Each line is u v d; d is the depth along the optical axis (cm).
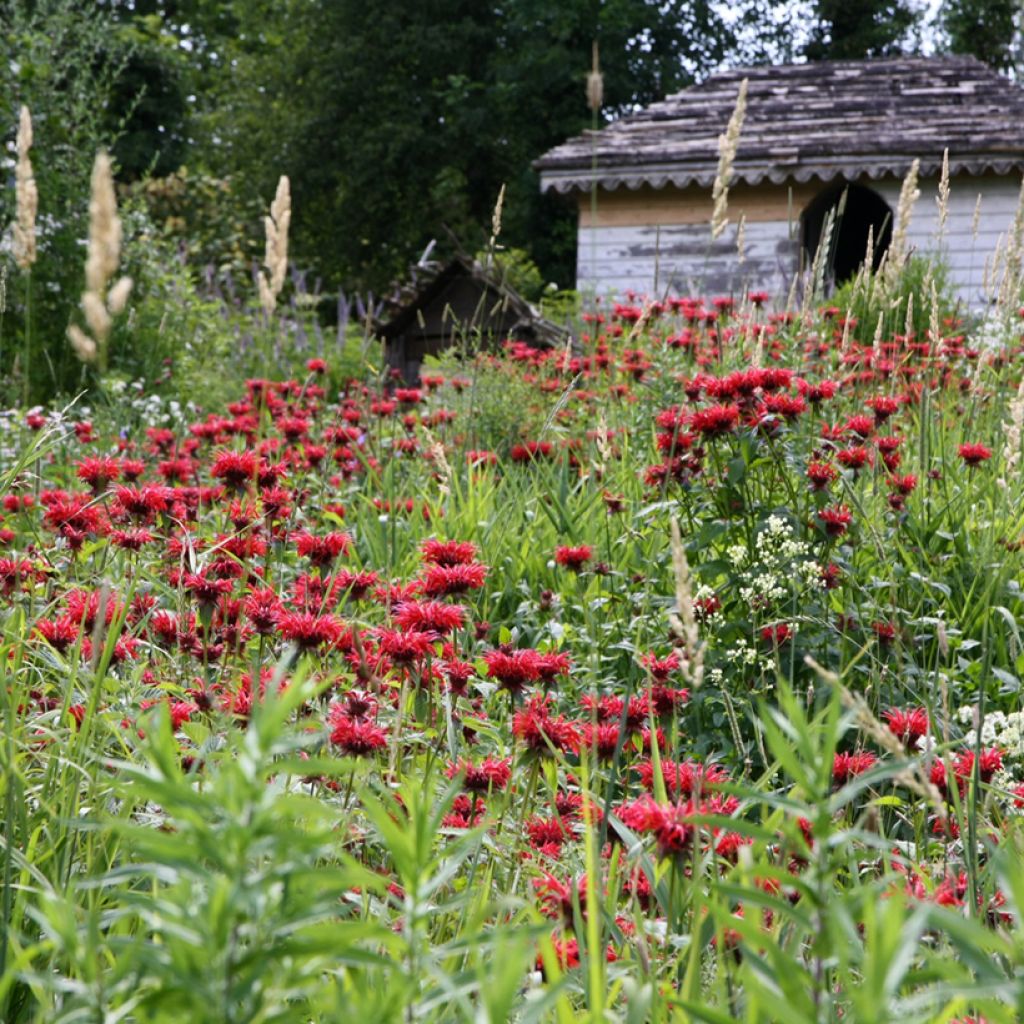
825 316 756
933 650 388
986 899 195
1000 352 609
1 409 744
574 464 582
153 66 2641
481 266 1353
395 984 109
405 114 3294
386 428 660
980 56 3750
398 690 267
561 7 3133
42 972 161
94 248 218
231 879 94
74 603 265
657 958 168
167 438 575
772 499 405
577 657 362
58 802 197
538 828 221
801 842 114
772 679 356
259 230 3016
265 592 289
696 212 1781
